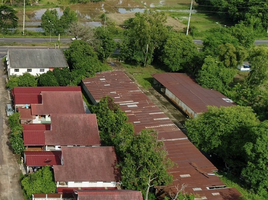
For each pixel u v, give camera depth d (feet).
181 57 271.28
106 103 185.26
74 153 148.56
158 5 506.48
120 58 293.43
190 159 164.66
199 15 466.29
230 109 177.27
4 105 210.38
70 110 194.90
